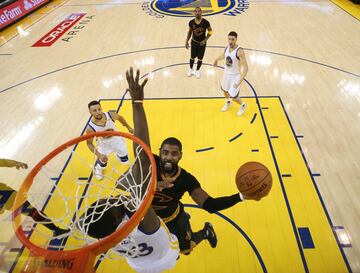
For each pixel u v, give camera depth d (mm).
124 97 6133
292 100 5832
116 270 3178
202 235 3090
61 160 4621
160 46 8359
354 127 5074
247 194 2223
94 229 2014
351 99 5812
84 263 1377
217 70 7039
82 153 4754
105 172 4383
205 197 2344
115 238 1459
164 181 2297
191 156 4621
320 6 10953
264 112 5520
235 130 5117
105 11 11344
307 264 3154
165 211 2494
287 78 6570
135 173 2027
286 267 3141
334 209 3727
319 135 4930
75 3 12414
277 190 4000
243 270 3137
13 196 3488
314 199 3859
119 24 10062
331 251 3266
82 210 2717
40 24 10320
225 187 4105
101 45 8555
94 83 6688
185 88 6367
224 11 10812
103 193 3965
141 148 1939
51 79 6930
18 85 6754
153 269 2316
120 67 7312
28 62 7762
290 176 4199
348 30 8891
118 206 2072
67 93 6359
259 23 9648
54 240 2387
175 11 11062
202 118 5438
